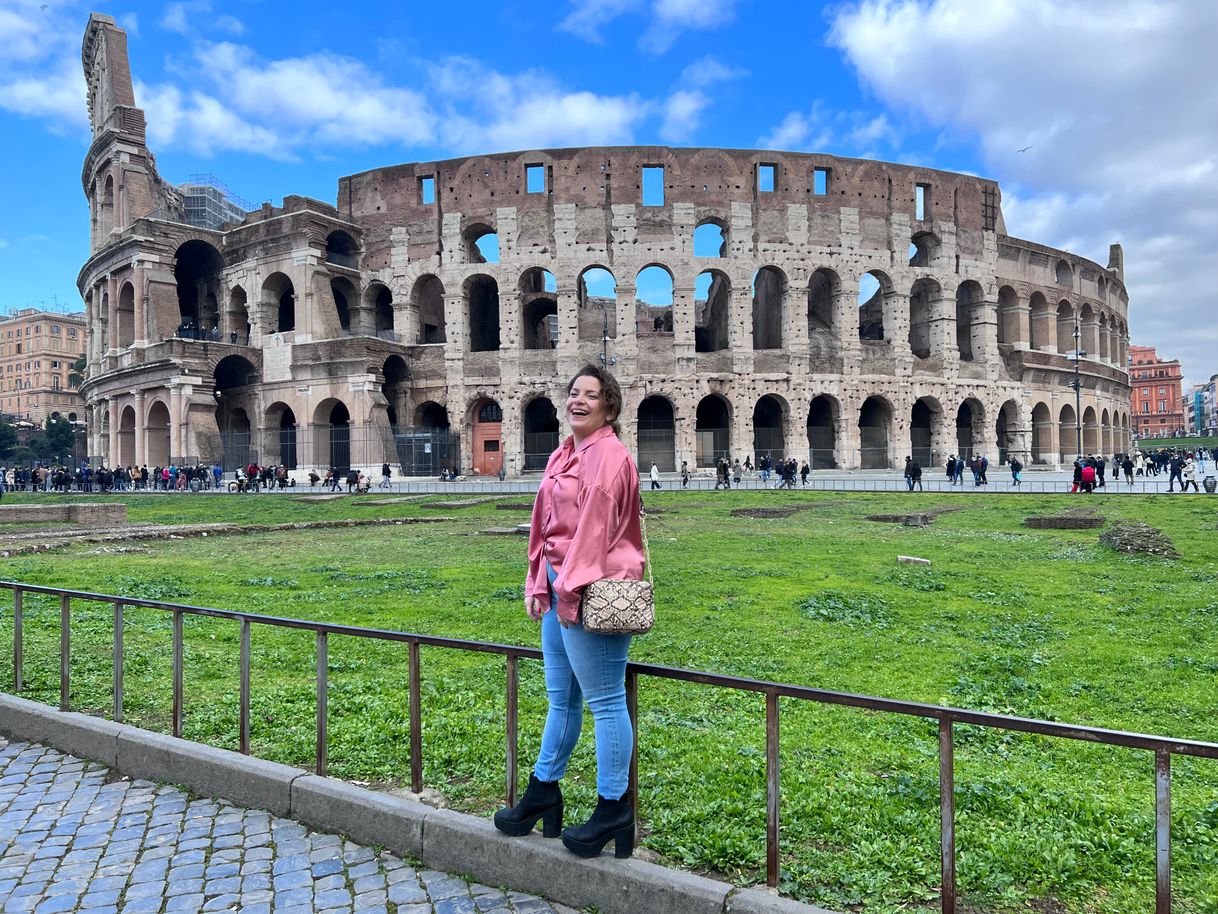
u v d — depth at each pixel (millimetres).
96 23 66500
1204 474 65375
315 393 57750
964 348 70062
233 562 18000
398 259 62312
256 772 5809
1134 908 4211
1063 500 35094
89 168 71375
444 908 4516
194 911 4480
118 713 6914
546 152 60656
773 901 4098
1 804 5914
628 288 59875
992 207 68312
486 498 38562
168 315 59188
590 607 4281
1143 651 9844
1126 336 89625
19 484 69562
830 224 61812
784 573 15852
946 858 3867
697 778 5891
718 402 68938
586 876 4500
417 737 5465
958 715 3760
